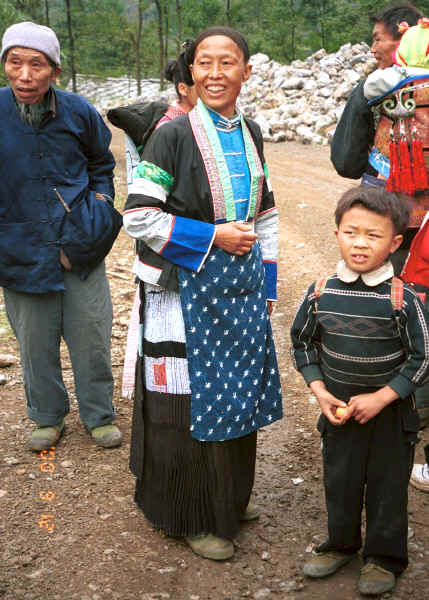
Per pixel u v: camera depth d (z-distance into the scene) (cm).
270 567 275
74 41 4934
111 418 373
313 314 257
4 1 1510
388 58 364
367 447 252
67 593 259
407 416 249
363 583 254
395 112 325
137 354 302
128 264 695
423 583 262
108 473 343
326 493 262
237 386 274
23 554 281
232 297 270
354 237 238
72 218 336
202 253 262
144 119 296
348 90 1852
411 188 327
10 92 328
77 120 337
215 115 265
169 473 280
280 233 888
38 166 330
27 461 352
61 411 369
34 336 349
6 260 335
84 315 350
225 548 279
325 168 1388
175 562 279
